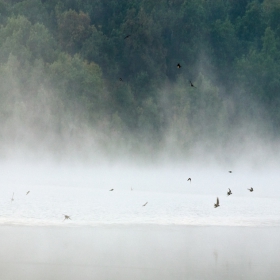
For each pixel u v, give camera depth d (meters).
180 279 63.38
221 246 79.06
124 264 68.62
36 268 66.06
